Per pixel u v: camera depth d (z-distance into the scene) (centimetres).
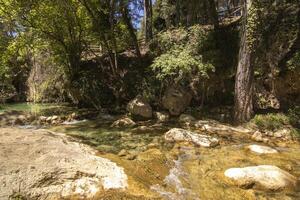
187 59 1123
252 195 512
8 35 1503
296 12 1113
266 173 552
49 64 2036
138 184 518
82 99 1588
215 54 1236
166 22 2227
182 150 768
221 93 1273
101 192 483
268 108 1127
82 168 529
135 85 1473
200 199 496
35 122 1238
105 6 1487
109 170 548
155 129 1020
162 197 493
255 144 831
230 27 1380
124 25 1581
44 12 1409
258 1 1014
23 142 592
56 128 1107
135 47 1623
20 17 1379
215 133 951
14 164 501
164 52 1344
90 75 1595
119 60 1658
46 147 580
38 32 1468
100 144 831
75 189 483
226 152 752
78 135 961
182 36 1291
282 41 1102
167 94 1268
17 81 2489
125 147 793
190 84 1306
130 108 1263
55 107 1681
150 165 625
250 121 1026
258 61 1153
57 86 2033
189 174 599
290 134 909
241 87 1050
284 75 1088
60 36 1510
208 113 1198
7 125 1188
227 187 540
